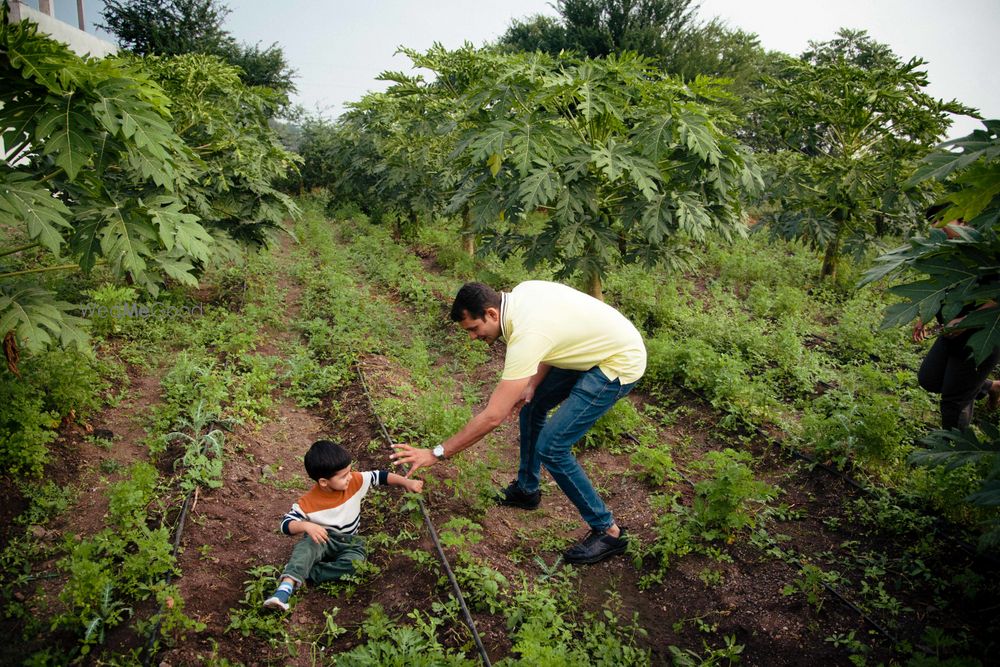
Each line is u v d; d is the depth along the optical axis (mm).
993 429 3365
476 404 6008
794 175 9391
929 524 3898
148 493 3742
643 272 9430
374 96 9508
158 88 3943
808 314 8875
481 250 6875
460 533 3711
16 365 4191
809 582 3410
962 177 2572
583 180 5684
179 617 2824
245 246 7883
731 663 3045
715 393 5777
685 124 5316
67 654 2801
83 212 3939
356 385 5918
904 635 3158
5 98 3531
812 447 4945
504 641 3037
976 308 3963
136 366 5762
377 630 2896
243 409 5113
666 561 3670
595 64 5637
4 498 3689
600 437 5133
